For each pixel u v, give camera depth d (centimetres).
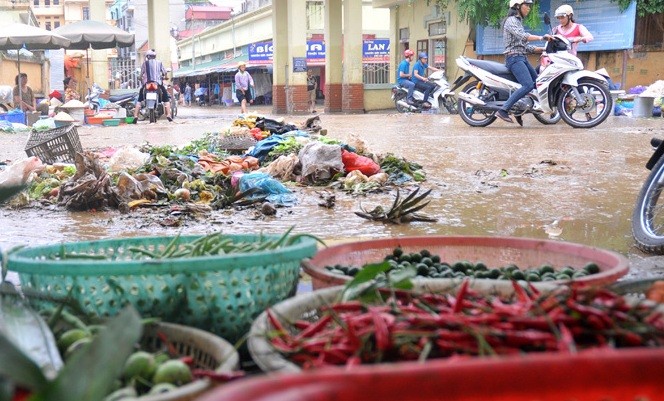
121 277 225
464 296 196
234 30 5006
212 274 230
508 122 1460
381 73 3125
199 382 165
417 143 1141
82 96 3444
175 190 686
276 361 170
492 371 111
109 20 7581
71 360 134
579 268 301
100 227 557
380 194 689
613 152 963
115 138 1440
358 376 109
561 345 156
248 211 616
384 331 166
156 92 2042
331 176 752
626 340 166
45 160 887
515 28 1320
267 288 241
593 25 2091
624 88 2067
